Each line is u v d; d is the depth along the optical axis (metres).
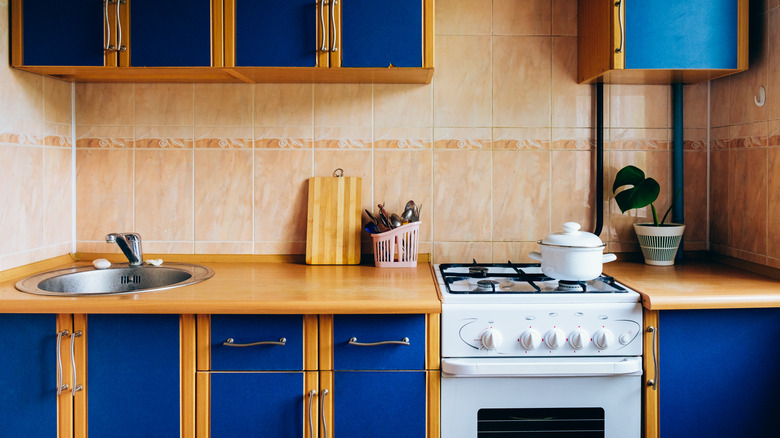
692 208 2.29
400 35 1.88
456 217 2.24
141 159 2.22
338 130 2.22
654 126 2.23
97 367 1.66
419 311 1.63
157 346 1.66
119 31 1.85
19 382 1.66
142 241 2.24
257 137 2.22
